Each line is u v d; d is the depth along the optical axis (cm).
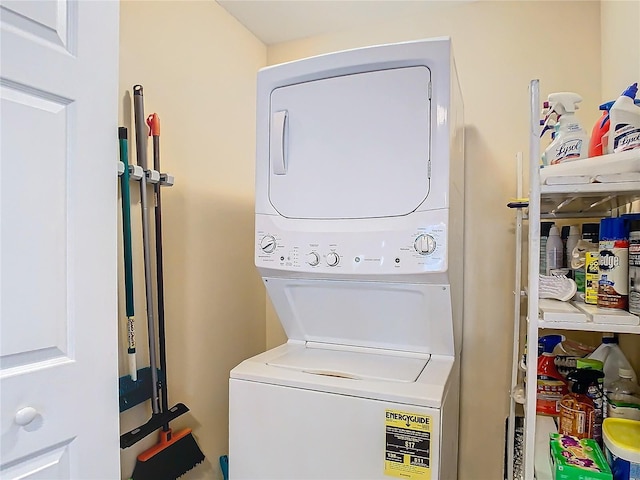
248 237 231
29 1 94
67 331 102
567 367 167
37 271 96
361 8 211
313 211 156
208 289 201
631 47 150
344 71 151
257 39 241
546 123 159
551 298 132
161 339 164
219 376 208
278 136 160
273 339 247
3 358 90
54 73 99
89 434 107
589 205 165
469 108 208
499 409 203
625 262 111
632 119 114
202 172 197
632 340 158
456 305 169
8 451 90
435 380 140
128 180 149
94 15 109
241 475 147
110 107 113
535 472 117
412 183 142
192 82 190
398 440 128
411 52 142
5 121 90
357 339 178
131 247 153
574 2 193
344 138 151
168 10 178
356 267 147
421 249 139
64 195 102
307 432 139
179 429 182
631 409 127
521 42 201
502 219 203
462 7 209
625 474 104
